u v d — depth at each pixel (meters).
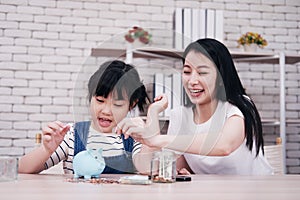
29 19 3.79
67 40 3.82
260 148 1.89
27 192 0.95
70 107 3.79
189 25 3.48
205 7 3.97
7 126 3.72
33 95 3.76
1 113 3.72
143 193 0.95
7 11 3.77
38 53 3.78
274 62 3.83
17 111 3.73
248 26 4.00
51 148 1.44
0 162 1.16
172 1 3.95
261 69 3.99
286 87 4.03
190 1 3.96
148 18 3.91
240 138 1.57
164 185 1.12
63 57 3.80
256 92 3.98
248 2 4.02
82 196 0.89
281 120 3.55
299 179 1.36
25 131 3.73
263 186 1.14
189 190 1.02
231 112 1.63
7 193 0.93
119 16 3.88
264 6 4.04
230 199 0.89
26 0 3.80
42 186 1.06
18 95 3.74
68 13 3.83
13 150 3.71
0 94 3.72
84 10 3.85
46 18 3.81
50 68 3.79
